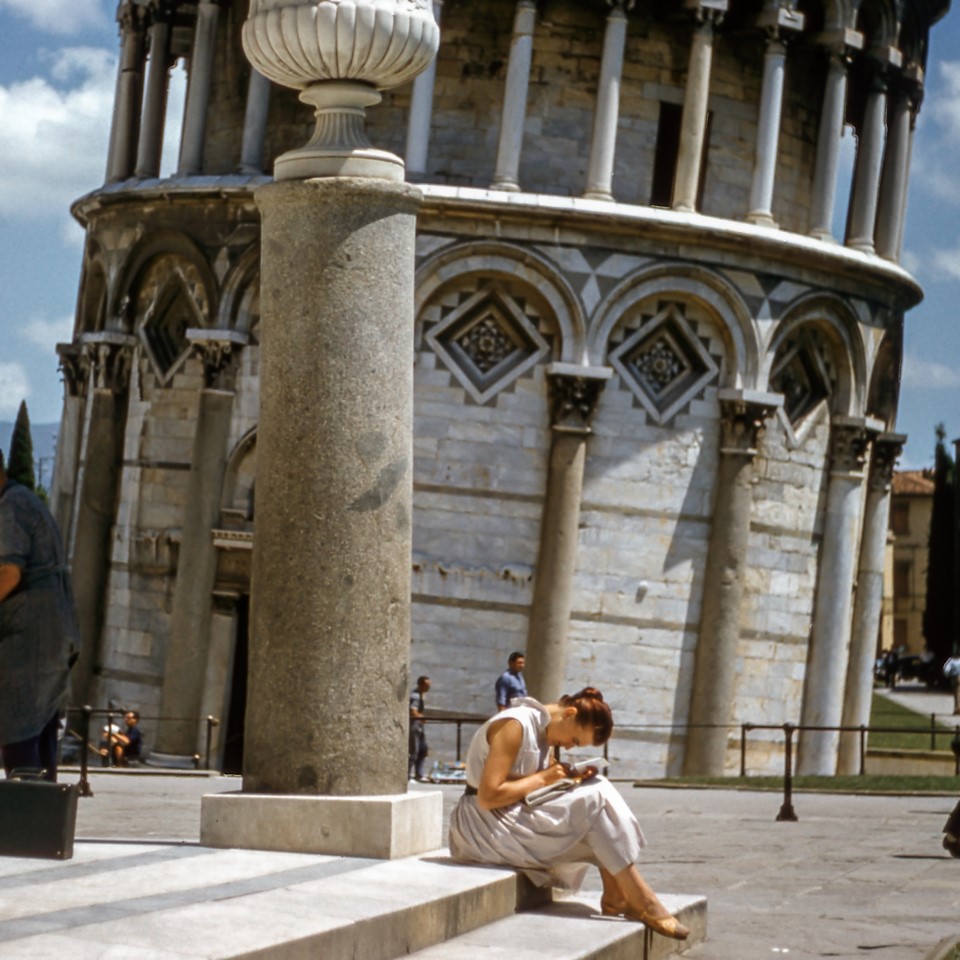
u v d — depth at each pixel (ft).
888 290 139.44
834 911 47.03
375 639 37.78
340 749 37.42
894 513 472.44
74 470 146.61
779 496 134.21
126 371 138.62
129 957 24.48
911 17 143.33
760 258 129.59
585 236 126.00
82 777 84.58
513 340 127.75
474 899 33.88
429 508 126.62
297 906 29.96
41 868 32.94
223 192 129.80
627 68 130.41
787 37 131.23
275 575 37.83
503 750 36.86
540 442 127.24
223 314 130.93
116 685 136.36
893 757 143.13
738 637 131.13
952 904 49.21
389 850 36.52
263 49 38.81
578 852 36.81
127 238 136.26
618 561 127.95
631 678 128.06
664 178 131.54
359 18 37.91
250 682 38.17
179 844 37.60
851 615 145.38
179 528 133.59
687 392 129.59
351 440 37.88
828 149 135.13
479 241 124.88
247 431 131.13
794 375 135.54
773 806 88.53
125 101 142.51
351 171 38.42
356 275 38.22
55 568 41.55
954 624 315.17
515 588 126.72
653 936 36.35
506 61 129.80
